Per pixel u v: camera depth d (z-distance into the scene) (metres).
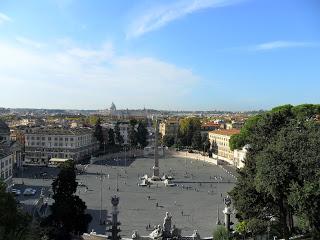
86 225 82.56
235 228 83.38
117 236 77.31
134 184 167.25
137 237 86.12
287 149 64.19
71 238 82.19
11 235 52.28
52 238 72.50
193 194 148.00
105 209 121.31
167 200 137.00
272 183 62.81
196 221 109.38
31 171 195.38
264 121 79.94
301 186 62.25
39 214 107.19
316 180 60.44
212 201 135.38
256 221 74.25
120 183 168.75
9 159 142.00
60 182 80.69
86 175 187.38
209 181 176.88
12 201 59.03
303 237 72.62
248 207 73.75
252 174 73.88
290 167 62.69
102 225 103.50
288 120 79.81
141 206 127.25
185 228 102.19
